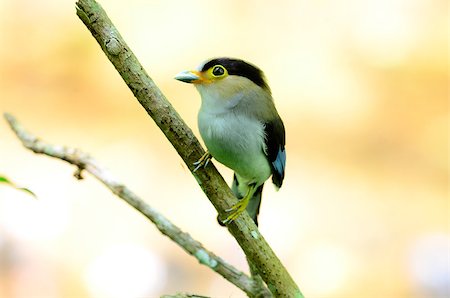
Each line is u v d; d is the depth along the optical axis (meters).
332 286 11.48
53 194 12.27
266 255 4.19
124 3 16.44
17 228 11.49
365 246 12.27
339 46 16.22
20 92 14.84
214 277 10.95
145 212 3.31
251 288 3.64
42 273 10.93
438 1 16.55
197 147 4.39
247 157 5.39
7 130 13.78
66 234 11.56
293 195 13.13
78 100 14.87
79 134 14.09
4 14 15.77
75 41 15.61
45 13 15.87
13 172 12.67
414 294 11.41
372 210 13.00
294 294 4.14
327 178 13.62
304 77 15.55
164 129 4.35
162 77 15.45
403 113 15.21
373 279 11.59
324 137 14.60
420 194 13.49
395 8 16.58
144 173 13.27
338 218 12.75
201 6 16.53
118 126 14.35
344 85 15.48
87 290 10.81
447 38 16.19
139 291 10.85
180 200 12.70
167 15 16.36
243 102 5.35
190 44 16.03
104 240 11.53
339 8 16.62
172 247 11.45
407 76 15.81
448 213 13.11
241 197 5.77
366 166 14.09
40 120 14.32
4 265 10.92
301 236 12.32
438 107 15.34
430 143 14.65
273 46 16.17
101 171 3.31
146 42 16.00
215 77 5.36
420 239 12.40
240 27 16.39
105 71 15.36
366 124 14.91
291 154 14.12
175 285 10.90
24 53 15.44
